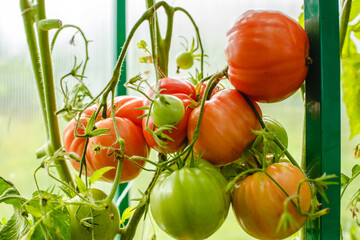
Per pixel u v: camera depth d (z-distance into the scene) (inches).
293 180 14.2
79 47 28.8
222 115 15.4
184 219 13.8
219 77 16.9
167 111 14.3
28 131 28.5
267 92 15.7
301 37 15.3
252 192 14.4
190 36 29.4
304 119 17.4
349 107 26.6
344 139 31.4
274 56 14.8
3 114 27.9
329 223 15.7
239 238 31.4
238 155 16.0
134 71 29.5
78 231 15.9
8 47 28.0
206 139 15.5
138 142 17.8
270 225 14.2
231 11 29.2
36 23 20.2
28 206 14.8
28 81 28.4
